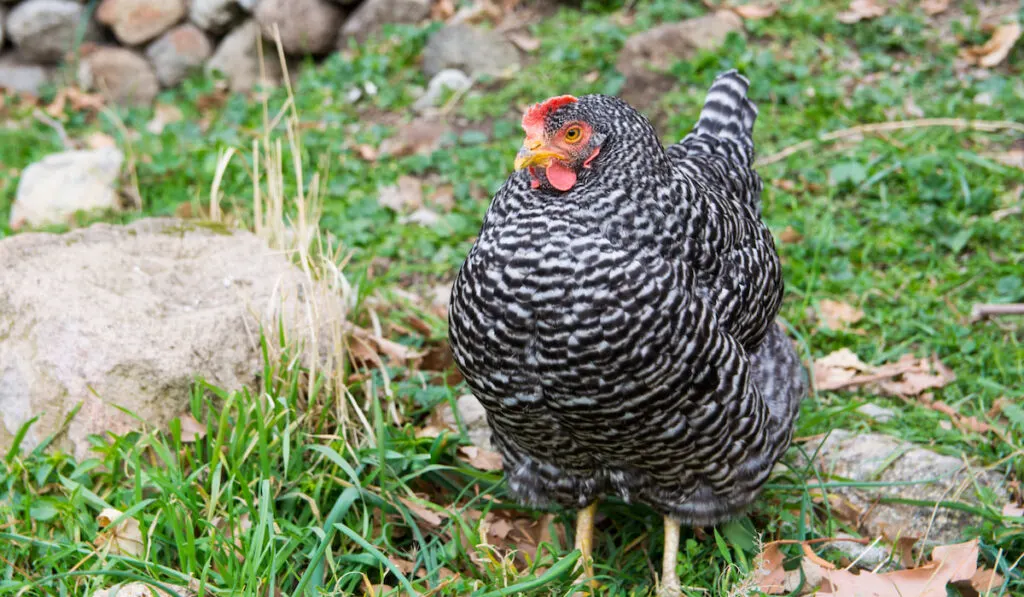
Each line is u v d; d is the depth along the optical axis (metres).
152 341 3.50
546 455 3.18
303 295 3.86
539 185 2.81
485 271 2.80
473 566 3.29
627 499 3.29
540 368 2.82
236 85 6.62
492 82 6.12
